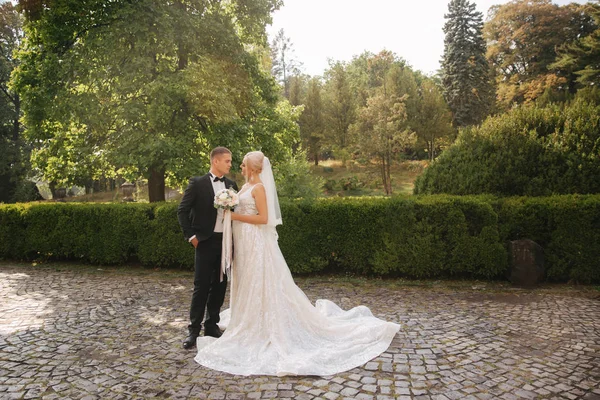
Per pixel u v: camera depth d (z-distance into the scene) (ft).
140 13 30.96
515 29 120.47
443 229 21.29
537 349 12.07
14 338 13.19
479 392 9.46
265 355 11.45
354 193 99.45
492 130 25.66
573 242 20.12
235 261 12.82
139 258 25.27
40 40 33.14
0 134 85.10
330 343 12.46
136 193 69.51
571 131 23.54
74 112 31.73
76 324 14.64
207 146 37.76
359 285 20.86
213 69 32.91
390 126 91.91
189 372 10.66
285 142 45.32
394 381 10.07
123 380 10.19
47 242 26.76
